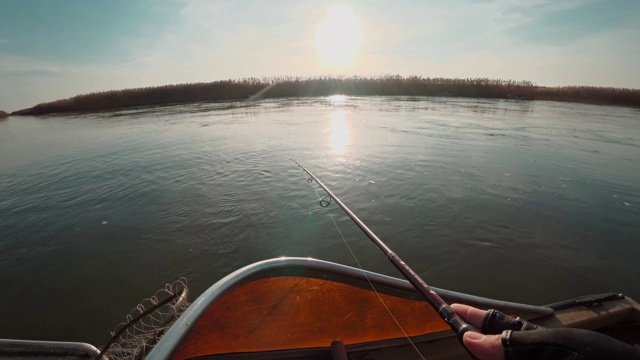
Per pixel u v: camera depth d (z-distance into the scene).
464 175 8.20
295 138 13.15
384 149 11.05
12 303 4.27
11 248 5.52
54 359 2.50
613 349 0.69
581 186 7.48
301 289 1.79
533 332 0.84
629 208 6.34
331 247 5.17
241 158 10.30
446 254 4.93
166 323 1.97
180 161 10.22
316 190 7.38
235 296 1.59
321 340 1.97
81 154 12.06
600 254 4.91
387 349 2.09
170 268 4.82
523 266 4.66
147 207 6.80
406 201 6.70
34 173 9.86
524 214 6.12
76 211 6.82
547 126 15.75
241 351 1.76
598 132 14.11
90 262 5.04
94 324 3.90
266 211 6.39
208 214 6.35
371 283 1.92
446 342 2.17
